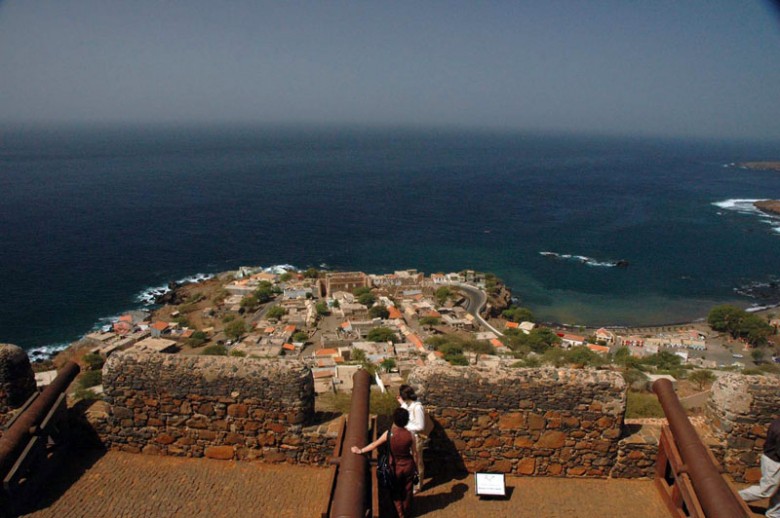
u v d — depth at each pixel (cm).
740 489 863
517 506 838
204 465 920
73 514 805
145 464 920
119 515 803
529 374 895
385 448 822
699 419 960
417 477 845
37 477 845
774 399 859
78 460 924
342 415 959
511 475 920
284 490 858
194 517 800
